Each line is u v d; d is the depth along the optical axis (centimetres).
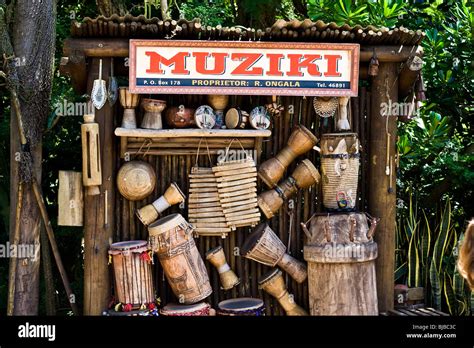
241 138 593
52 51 595
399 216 704
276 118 611
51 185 807
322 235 581
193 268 572
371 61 584
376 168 609
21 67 572
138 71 559
